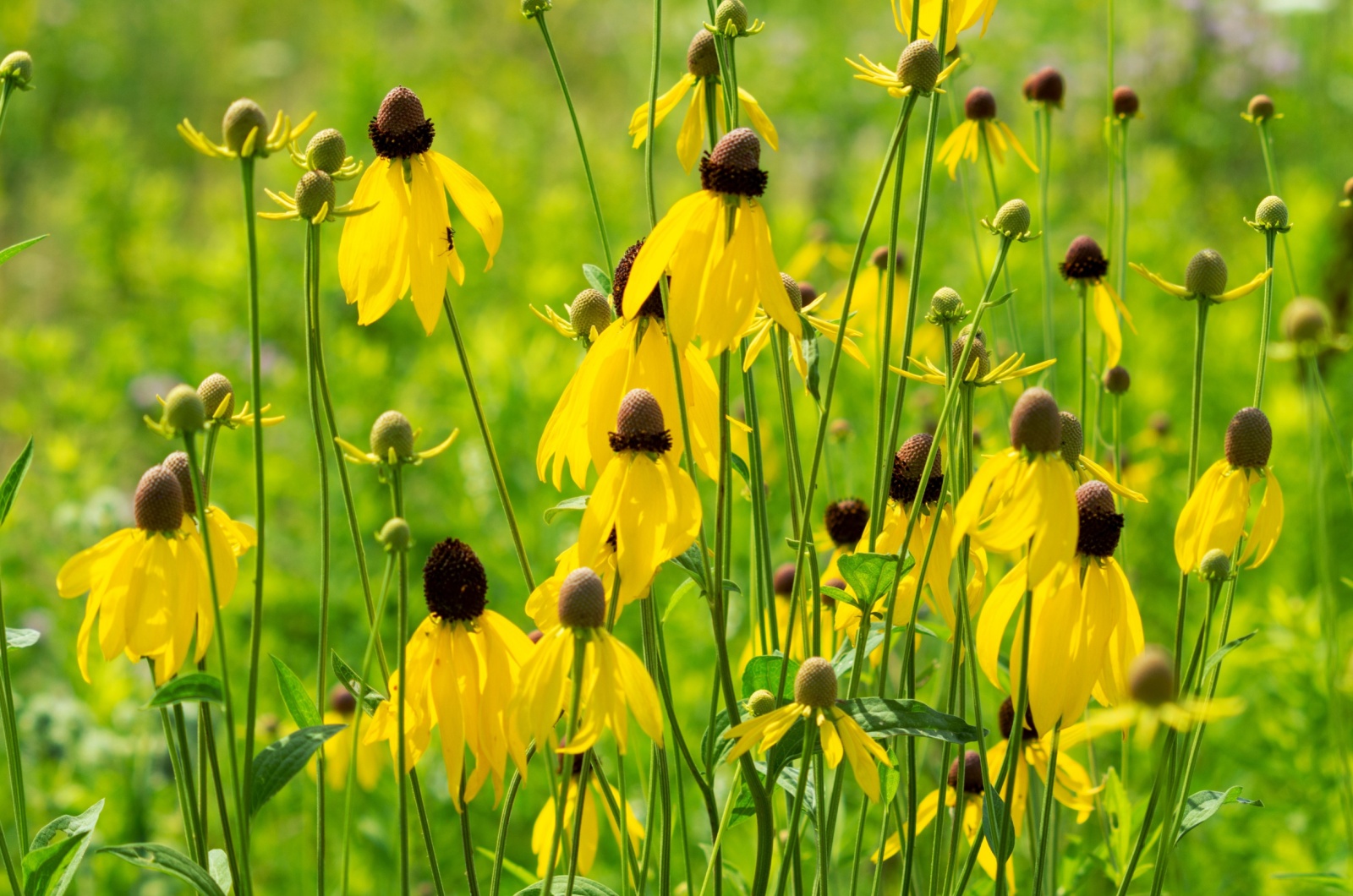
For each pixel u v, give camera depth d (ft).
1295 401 7.48
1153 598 7.39
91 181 11.44
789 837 4.60
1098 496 4.65
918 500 4.66
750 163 4.63
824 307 6.98
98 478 7.83
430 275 4.81
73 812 5.84
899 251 5.94
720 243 4.63
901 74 4.69
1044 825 4.70
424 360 8.81
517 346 8.45
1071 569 4.65
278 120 4.50
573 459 4.75
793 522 4.86
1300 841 5.62
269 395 8.65
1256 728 6.35
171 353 9.87
